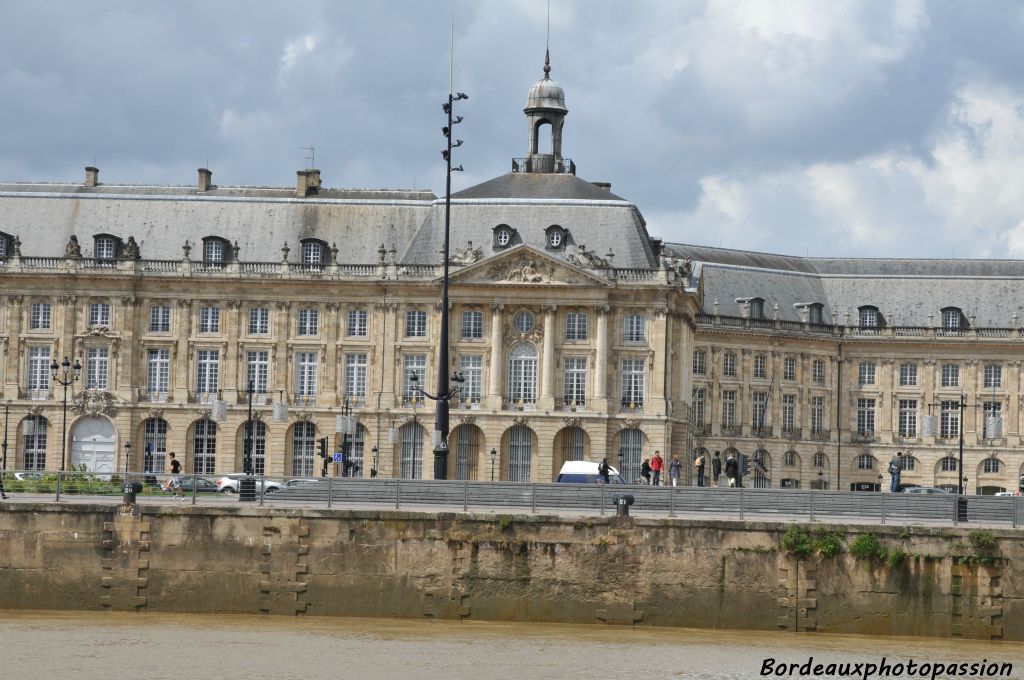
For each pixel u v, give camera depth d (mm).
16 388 153625
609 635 79812
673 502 84938
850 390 193625
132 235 156375
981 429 190500
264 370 154000
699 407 184750
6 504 84750
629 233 153875
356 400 153625
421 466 152875
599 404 150375
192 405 153375
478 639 78188
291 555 83750
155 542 84438
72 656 73438
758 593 81625
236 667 71750
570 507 85500
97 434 153500
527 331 151750
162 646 75750
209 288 154125
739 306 189500
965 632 80812
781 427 190250
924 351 192000
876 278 197250
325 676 70312
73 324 153750
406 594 83250
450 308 152375
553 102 161875
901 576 81188
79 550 84625
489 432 150750
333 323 153875
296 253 155625
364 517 83625
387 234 156375
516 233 153125
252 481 88938
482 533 83000
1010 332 190125
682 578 82062
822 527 81625
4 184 159500
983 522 83625
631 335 152000
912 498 84750
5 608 84500
